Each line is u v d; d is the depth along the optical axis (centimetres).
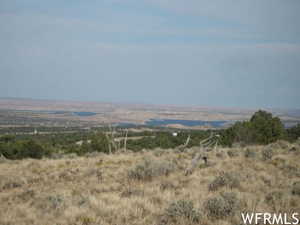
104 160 1906
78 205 840
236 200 801
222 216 747
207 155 1839
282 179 1115
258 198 880
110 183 1139
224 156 1798
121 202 846
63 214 770
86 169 1516
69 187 1122
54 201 860
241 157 1727
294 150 1934
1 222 736
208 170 1354
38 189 1120
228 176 1074
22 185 1235
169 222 714
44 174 1449
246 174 1191
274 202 844
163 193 945
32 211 821
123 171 1385
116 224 704
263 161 1558
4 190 1152
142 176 1209
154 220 728
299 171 1245
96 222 707
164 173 1288
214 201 773
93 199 858
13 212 816
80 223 708
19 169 1650
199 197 897
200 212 734
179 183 1116
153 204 838
